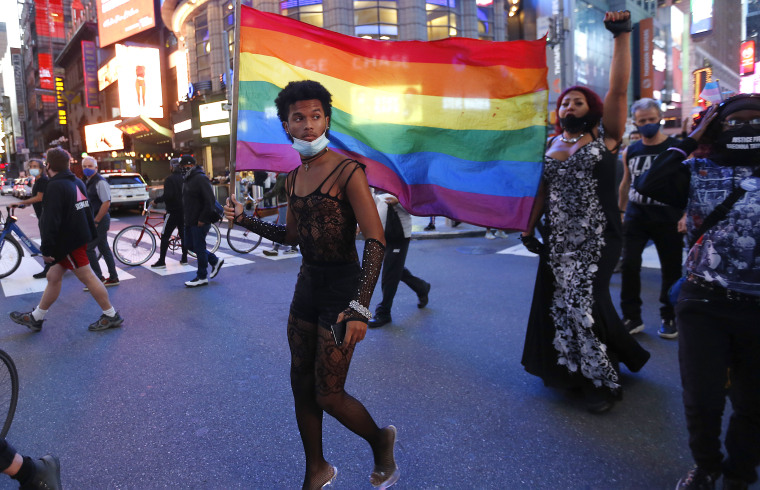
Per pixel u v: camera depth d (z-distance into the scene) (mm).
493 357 4098
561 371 3260
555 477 2500
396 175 3049
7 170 105562
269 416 3193
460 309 5469
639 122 4461
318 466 2236
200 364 4082
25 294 6602
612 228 3150
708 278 2135
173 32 39438
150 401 3439
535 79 2941
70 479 2561
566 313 3158
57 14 79250
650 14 49000
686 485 2277
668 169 2244
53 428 3096
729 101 2107
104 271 7961
